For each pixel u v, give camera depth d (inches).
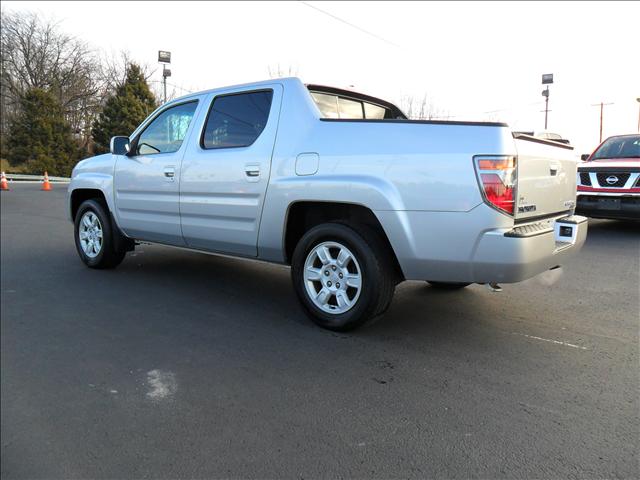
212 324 156.9
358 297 138.8
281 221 152.9
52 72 1705.2
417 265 129.6
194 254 271.9
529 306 169.5
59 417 105.7
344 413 100.8
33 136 1504.7
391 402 104.7
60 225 401.7
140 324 158.1
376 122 135.3
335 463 85.0
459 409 101.2
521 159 122.9
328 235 143.6
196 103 186.2
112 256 227.5
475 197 120.5
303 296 151.4
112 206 216.4
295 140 150.3
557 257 134.5
